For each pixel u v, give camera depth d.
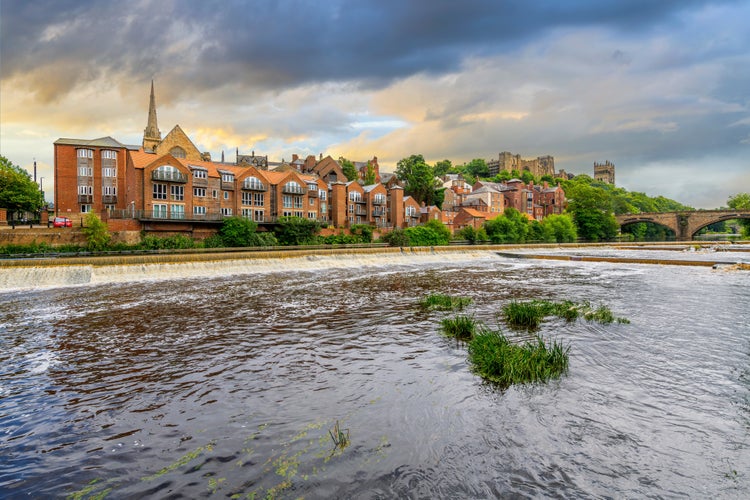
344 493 6.44
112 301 23.25
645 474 6.73
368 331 16.41
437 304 21.72
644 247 82.81
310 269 42.72
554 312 19.22
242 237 61.94
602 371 11.42
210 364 12.58
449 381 10.91
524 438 7.93
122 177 68.69
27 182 71.50
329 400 9.88
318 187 83.50
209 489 6.62
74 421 9.02
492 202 125.19
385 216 97.00
